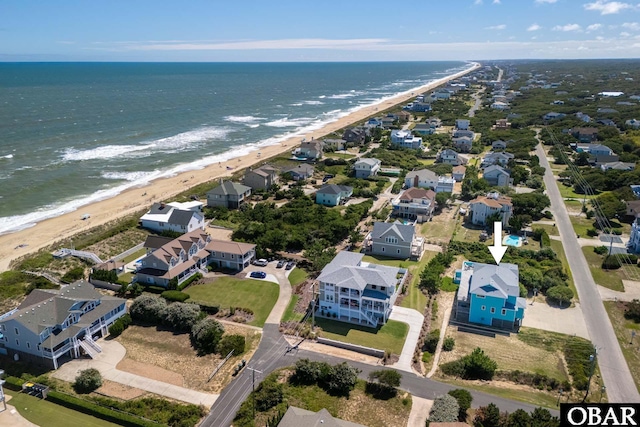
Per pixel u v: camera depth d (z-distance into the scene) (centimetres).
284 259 8838
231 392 5441
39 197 12344
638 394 5481
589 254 9269
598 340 6519
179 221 9950
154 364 5962
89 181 13788
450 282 8081
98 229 10206
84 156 16388
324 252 8731
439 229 10500
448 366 5878
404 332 6669
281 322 6906
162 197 12425
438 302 7481
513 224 10219
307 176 14462
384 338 6531
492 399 5356
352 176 14725
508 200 10938
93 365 5934
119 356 6122
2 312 6938
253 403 5159
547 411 4856
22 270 8200
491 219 10362
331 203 12044
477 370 5756
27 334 5841
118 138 19462
